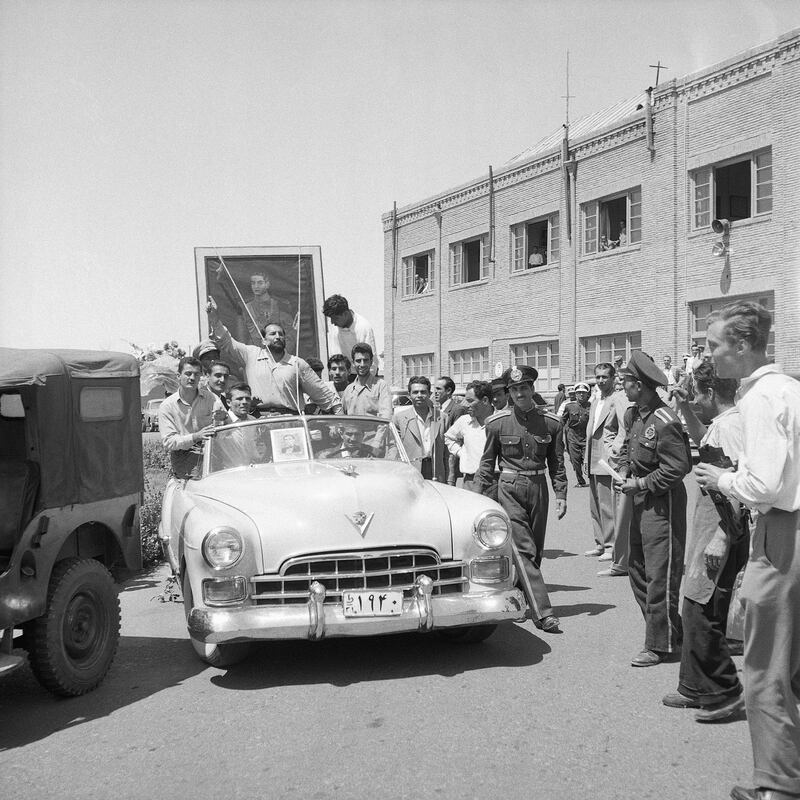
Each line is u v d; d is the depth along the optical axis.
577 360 25.22
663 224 22.03
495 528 5.75
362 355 8.80
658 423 5.53
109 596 5.63
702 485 4.67
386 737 4.48
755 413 3.52
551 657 5.86
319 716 4.84
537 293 26.75
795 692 3.67
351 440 7.11
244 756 4.30
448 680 5.41
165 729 4.73
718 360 3.78
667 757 4.13
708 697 4.61
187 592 5.86
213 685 5.51
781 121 19.02
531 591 6.55
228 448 7.01
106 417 5.79
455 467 10.91
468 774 3.99
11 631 4.84
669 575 5.56
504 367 28.31
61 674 5.20
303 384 8.59
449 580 5.61
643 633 6.42
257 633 5.24
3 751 4.52
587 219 24.92
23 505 4.93
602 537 9.76
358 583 5.46
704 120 20.95
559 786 3.84
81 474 5.43
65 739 4.66
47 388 5.13
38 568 5.01
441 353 31.67
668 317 21.95
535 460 6.83
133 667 6.02
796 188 18.70
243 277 10.34
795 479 3.47
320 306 10.46
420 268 33.41
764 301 19.75
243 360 8.73
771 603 3.49
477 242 30.20
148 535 10.34
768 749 3.49
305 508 5.60
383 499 5.73
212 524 5.48
